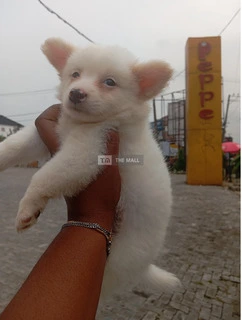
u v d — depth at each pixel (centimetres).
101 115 28
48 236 95
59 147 28
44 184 26
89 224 23
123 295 59
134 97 30
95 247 22
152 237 29
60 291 19
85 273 20
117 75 29
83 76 30
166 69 30
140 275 32
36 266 20
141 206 29
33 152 33
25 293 19
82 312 19
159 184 30
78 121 29
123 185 28
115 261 28
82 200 24
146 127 31
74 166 25
